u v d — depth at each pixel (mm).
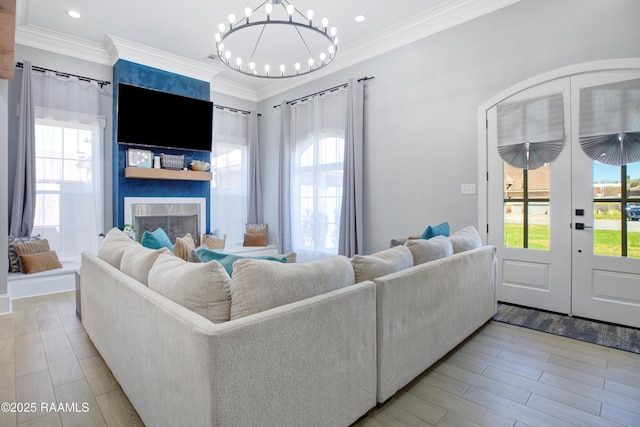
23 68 3961
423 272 2020
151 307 1421
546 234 3189
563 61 3027
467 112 3627
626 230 2799
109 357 2033
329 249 5004
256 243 5945
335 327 1461
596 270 2932
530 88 3219
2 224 3178
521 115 3271
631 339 2551
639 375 2041
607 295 2883
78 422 1619
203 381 1084
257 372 1176
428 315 2062
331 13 3760
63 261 4281
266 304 1315
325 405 1424
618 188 2824
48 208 4211
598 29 2850
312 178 5285
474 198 3600
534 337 2625
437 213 3887
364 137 4617
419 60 4012
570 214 3049
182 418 1218
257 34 4254
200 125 5281
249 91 6254
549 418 1641
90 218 4465
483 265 2791
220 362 1071
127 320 1697
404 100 4160
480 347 2451
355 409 1570
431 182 3928
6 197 3189
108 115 4695
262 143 6375
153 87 4867
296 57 4918
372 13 3771
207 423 1075
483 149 3518
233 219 6031
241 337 1127
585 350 2385
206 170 5461
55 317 3107
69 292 3924
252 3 3592
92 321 2426
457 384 1953
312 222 5277
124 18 3891
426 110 3957
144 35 4305
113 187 4711
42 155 4160
